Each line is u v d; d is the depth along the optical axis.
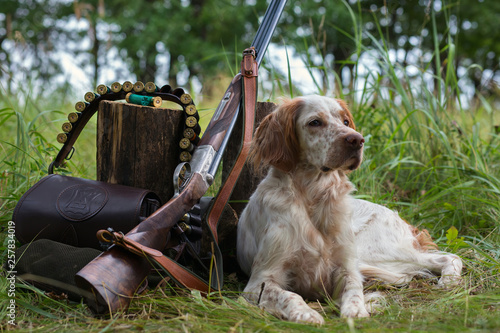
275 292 2.16
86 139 4.95
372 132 4.30
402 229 2.86
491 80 4.63
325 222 2.42
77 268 2.12
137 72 13.54
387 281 2.59
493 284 2.31
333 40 14.38
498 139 4.33
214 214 2.33
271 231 2.37
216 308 1.98
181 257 2.52
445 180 3.70
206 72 13.20
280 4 2.87
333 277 2.39
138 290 2.01
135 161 2.54
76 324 1.83
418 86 4.22
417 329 1.71
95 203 2.23
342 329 1.75
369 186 3.76
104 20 13.62
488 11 16.95
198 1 16.28
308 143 2.41
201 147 2.35
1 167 3.40
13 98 4.86
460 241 2.81
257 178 3.00
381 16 14.80
